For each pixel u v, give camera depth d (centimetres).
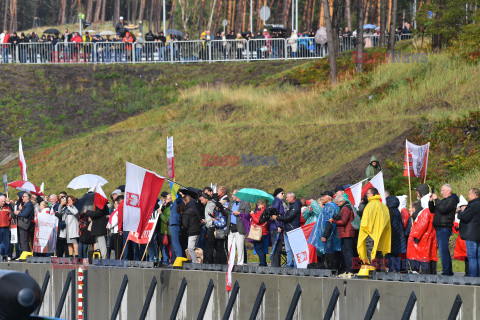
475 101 10769
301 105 13088
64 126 15788
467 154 9138
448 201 4700
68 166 13300
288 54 17138
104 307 6391
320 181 9706
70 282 6700
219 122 13450
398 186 8612
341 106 12500
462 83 11494
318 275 4969
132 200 5881
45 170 13412
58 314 6731
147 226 6184
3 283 2091
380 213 4788
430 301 4197
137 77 17388
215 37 18612
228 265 5328
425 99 11512
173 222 6028
